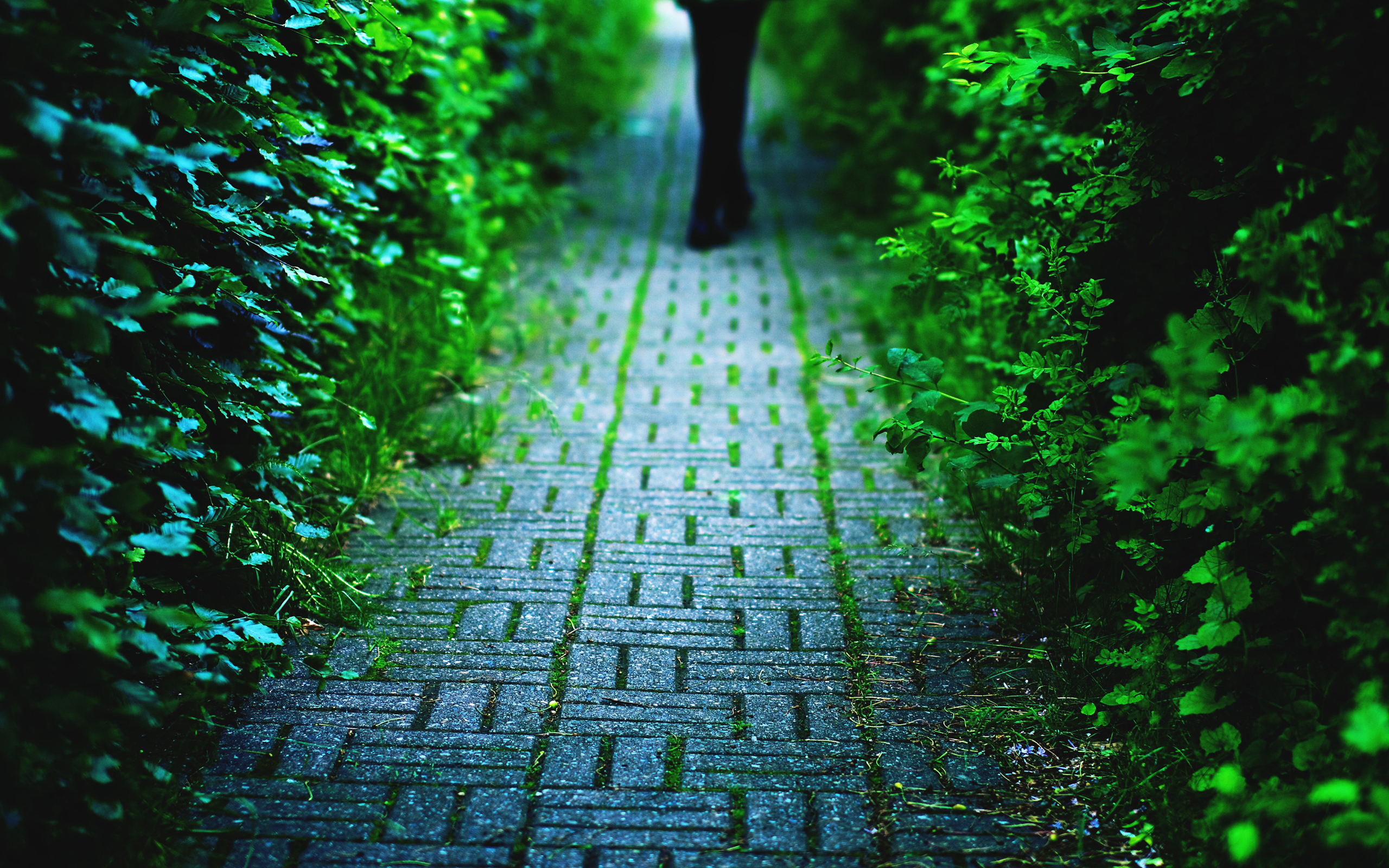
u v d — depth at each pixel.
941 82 6.34
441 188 4.86
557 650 3.01
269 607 3.04
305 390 3.63
